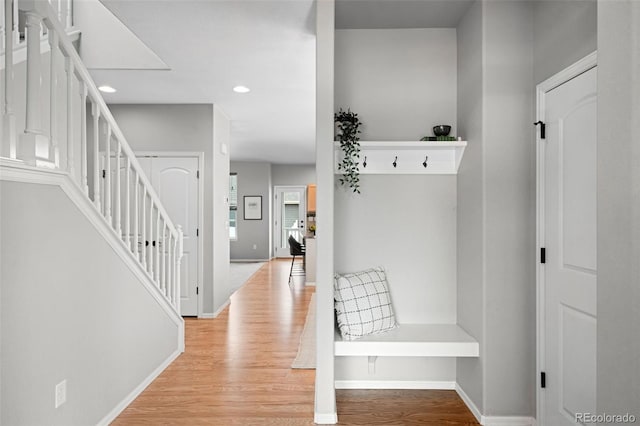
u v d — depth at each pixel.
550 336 2.37
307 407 2.79
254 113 5.81
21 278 1.87
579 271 2.12
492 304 2.55
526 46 2.56
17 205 1.85
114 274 2.73
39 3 2.12
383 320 2.88
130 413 2.71
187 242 5.33
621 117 1.16
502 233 2.55
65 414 2.18
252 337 4.41
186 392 3.03
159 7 2.83
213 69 4.04
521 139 2.55
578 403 2.13
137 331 3.04
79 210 2.33
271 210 12.26
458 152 3.01
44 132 2.16
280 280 8.31
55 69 2.26
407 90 3.12
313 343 4.18
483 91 2.56
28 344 1.92
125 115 5.29
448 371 3.10
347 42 3.14
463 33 2.95
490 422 2.54
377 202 3.11
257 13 2.92
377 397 2.95
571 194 2.18
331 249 2.64
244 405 2.81
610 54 1.20
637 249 1.09
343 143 2.84
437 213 3.10
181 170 5.32
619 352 1.15
